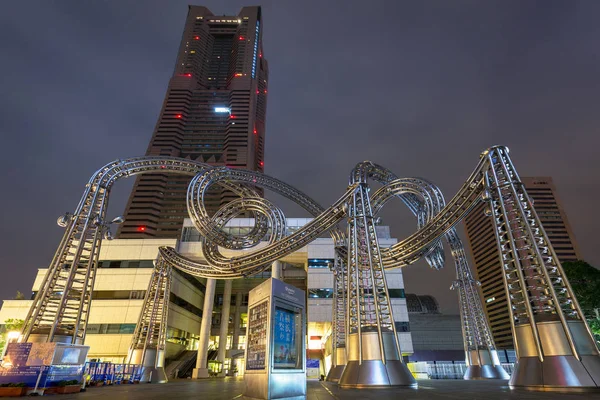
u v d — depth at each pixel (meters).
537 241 16.77
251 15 192.50
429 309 80.00
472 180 20.88
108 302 50.66
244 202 34.16
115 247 55.44
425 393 15.24
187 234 61.53
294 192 39.62
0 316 49.31
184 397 15.12
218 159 140.38
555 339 14.05
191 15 191.62
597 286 34.38
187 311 60.75
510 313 16.14
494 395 13.18
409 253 27.28
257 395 12.64
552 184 177.25
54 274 25.48
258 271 30.92
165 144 140.50
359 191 25.61
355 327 20.75
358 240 23.98
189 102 156.00
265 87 185.38
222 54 181.38
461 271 34.09
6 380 16.83
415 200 34.84
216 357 70.81
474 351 31.23
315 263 60.91
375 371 18.52
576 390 12.59
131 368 30.23
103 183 30.28
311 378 50.97
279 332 13.19
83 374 19.75
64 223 27.53
